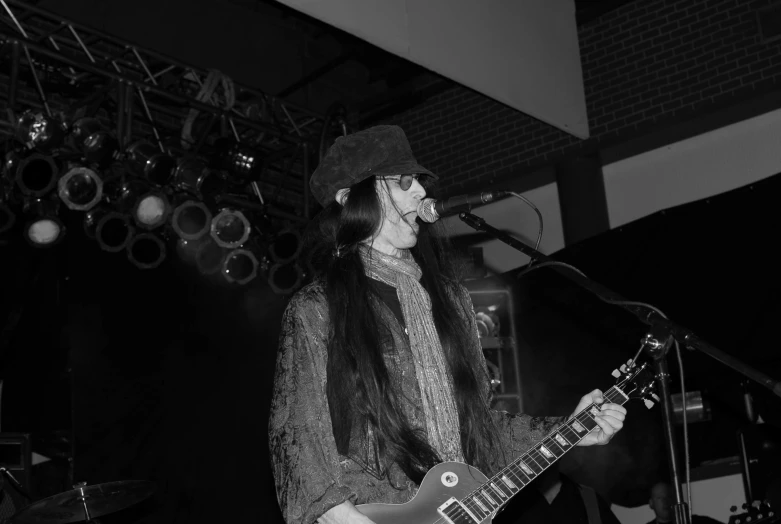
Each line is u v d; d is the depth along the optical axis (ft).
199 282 17.28
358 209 6.30
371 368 5.84
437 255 7.00
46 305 15.56
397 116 25.84
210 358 17.12
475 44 17.52
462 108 24.53
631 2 21.68
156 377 16.19
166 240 16.87
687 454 6.89
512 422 6.79
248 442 17.37
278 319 18.54
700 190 21.22
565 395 18.51
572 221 22.12
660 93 20.95
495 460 6.36
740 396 16.51
